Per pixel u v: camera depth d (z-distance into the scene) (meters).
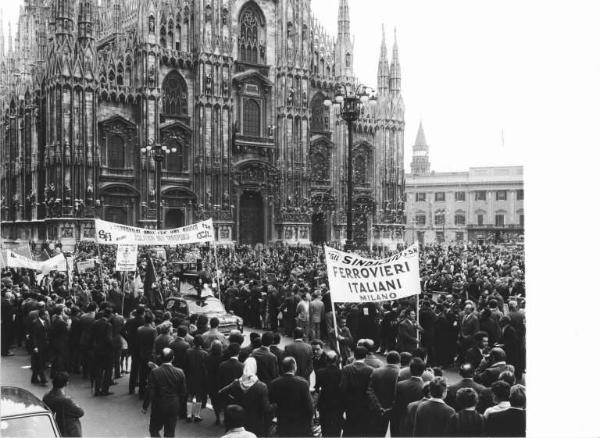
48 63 73.38
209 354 18.53
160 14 79.50
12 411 11.36
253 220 88.00
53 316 23.94
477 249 90.75
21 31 103.50
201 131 81.25
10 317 28.62
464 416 12.06
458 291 36.16
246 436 11.06
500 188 136.62
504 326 23.17
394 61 98.50
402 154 99.38
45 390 22.45
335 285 18.89
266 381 16.58
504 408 12.30
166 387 16.05
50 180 72.00
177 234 31.52
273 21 89.19
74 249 67.94
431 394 12.47
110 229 30.23
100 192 74.81
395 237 98.50
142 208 76.75
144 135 77.06
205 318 20.98
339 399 15.27
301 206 88.75
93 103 73.56
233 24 85.94
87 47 73.44
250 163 85.62
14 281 40.78
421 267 52.06
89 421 19.06
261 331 35.91
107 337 21.84
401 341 23.52
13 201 85.44
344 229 93.69
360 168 96.69
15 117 86.88
